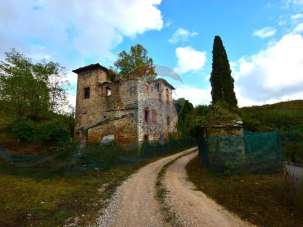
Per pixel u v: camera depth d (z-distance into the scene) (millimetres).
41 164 13656
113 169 15500
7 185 10688
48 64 21875
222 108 14570
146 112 24094
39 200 9016
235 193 8656
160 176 12758
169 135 27531
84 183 11852
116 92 24438
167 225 6301
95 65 25422
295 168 9766
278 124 17281
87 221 6926
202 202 8047
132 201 8531
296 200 6953
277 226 5957
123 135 22906
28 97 20328
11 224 6996
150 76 26281
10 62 19875
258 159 11125
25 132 17516
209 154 12312
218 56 19500
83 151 15188
